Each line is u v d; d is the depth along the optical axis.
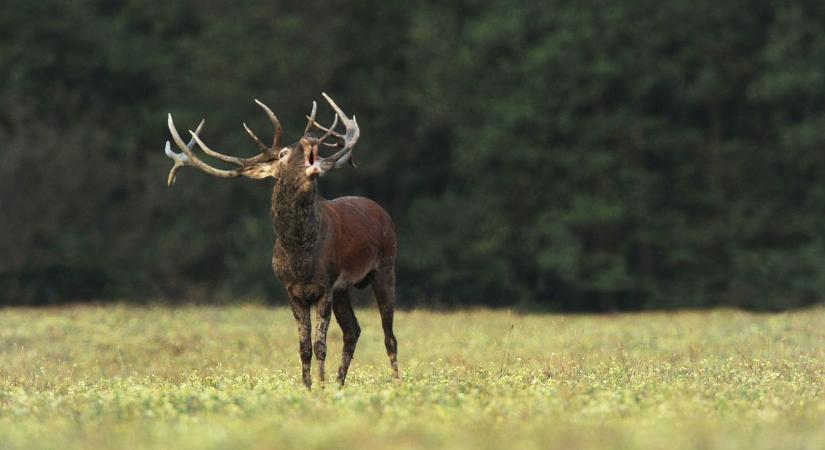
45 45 148.62
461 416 28.44
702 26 140.62
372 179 149.50
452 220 140.62
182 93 153.25
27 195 138.12
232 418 28.83
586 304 138.75
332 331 64.81
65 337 63.78
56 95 147.88
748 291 130.12
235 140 144.50
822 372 42.41
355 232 39.78
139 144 153.88
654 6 142.50
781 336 62.44
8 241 135.38
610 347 58.22
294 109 145.50
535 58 139.50
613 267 133.12
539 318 86.12
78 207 141.75
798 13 136.50
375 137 147.00
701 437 24.58
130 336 64.00
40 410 31.86
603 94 142.38
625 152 139.25
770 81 133.62
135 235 141.88
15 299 137.62
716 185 139.00
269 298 137.12
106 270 140.38
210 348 58.06
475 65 143.75
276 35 148.75
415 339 62.53
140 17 161.25
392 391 32.94
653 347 58.75
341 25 147.50
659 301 133.88
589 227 135.50
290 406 30.80
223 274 143.88
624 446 23.70
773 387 36.06
